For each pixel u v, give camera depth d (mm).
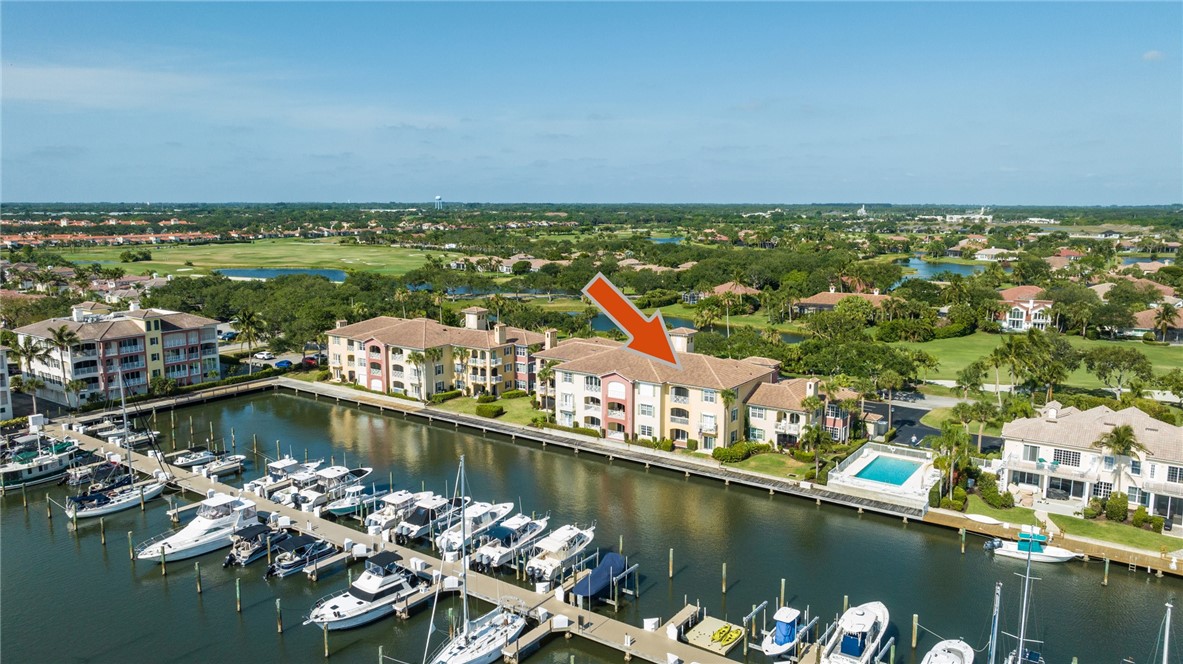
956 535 80875
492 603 67312
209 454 103312
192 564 75688
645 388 107500
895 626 63781
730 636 61000
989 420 100812
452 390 135875
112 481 94000
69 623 64812
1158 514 80062
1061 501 84812
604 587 67625
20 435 108062
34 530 83000
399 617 65562
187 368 138875
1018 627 63500
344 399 136750
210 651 60969
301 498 88188
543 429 115438
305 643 62188
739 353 144625
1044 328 199875
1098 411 91750
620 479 98438
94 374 125625
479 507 84875
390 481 96812
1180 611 65625
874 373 124375
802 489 91312
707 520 85438
